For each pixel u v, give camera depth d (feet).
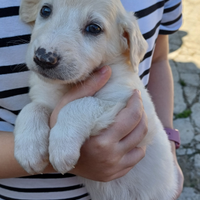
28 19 0.65
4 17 0.62
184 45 2.36
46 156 0.55
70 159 0.52
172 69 2.05
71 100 0.61
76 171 0.58
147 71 0.85
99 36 0.63
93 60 0.62
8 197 0.71
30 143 0.54
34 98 0.68
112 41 0.66
